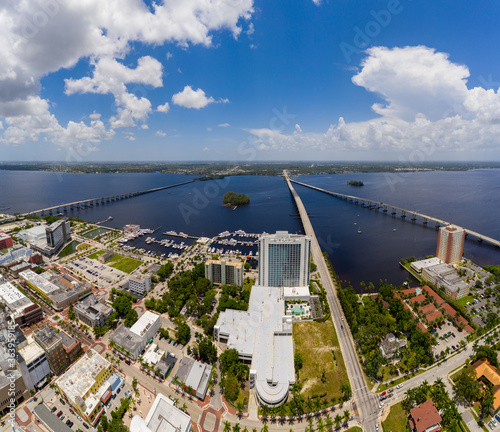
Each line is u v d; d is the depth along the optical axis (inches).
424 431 7401.6
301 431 7657.5
